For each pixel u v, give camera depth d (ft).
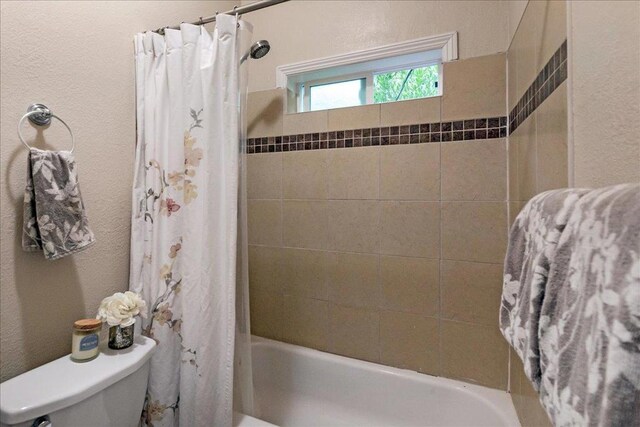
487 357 4.48
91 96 3.46
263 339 5.87
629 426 0.92
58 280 3.19
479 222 4.49
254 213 5.99
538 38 2.93
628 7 1.91
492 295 4.44
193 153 3.55
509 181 4.29
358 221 5.21
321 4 5.44
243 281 3.84
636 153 1.87
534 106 3.08
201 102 3.56
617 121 1.95
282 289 5.80
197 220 3.54
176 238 3.64
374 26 5.05
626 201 1.09
